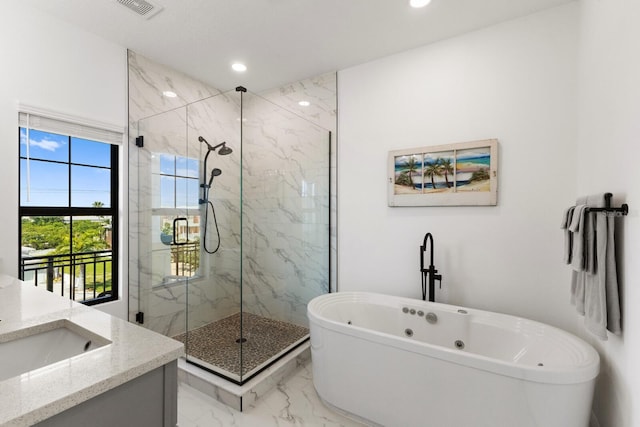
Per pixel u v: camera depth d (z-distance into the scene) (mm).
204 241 2574
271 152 2668
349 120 2861
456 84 2361
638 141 1173
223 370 2143
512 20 2162
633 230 1222
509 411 1409
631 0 1229
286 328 2789
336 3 1999
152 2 1992
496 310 2225
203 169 2549
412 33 2330
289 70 2920
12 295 1491
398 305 2426
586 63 1813
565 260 1687
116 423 809
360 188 2801
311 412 1917
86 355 887
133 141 2605
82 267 2383
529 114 2109
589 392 1373
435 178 2418
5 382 734
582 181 1886
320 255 2953
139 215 2664
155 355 894
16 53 1965
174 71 2906
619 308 1340
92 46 2328
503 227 2201
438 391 1568
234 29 2285
